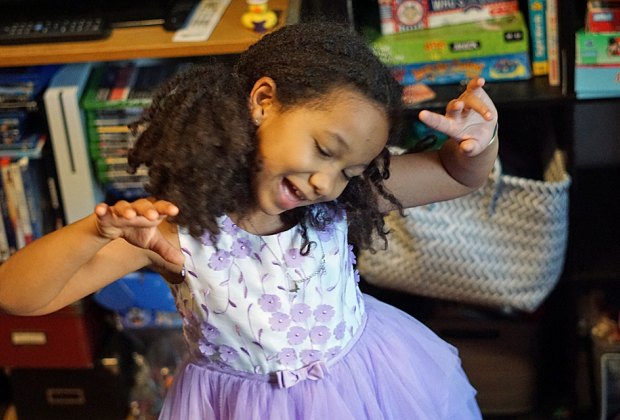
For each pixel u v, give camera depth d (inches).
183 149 47.5
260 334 53.9
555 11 77.5
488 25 80.7
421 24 81.5
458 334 88.7
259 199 48.1
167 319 89.5
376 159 51.0
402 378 58.5
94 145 81.9
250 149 46.6
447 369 61.9
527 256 78.6
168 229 51.3
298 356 55.1
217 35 76.4
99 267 49.8
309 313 54.4
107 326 93.4
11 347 89.5
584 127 93.2
